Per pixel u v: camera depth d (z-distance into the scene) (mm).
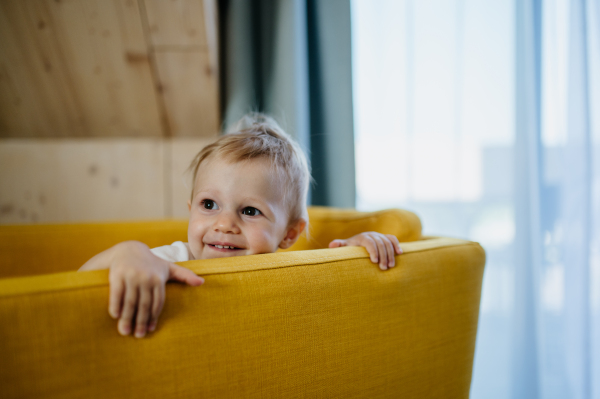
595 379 1315
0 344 378
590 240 1297
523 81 1361
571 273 1325
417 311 679
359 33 1592
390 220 866
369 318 621
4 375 380
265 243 794
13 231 927
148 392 449
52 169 1600
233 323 500
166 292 465
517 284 1368
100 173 1629
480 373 1455
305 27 1519
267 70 1538
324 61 1526
